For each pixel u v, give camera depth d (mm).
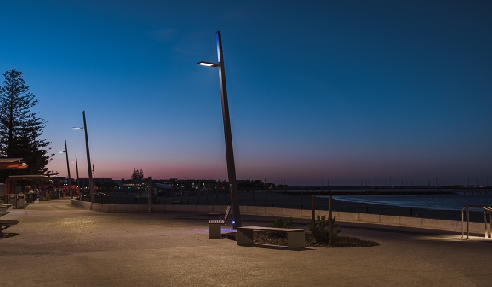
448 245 14984
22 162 35062
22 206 45844
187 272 9797
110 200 52844
